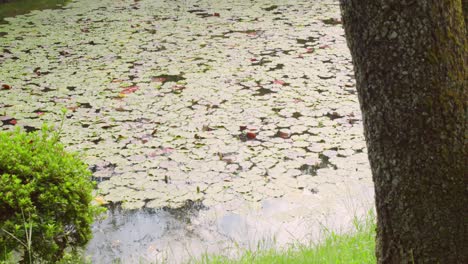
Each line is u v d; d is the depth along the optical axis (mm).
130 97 7012
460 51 2094
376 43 2102
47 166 4027
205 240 4547
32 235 3785
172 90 7195
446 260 2236
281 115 6371
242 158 5523
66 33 9984
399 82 2100
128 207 4852
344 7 2166
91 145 5812
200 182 5176
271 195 4992
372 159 2316
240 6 11625
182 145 5781
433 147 2133
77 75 7840
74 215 4043
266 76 7547
